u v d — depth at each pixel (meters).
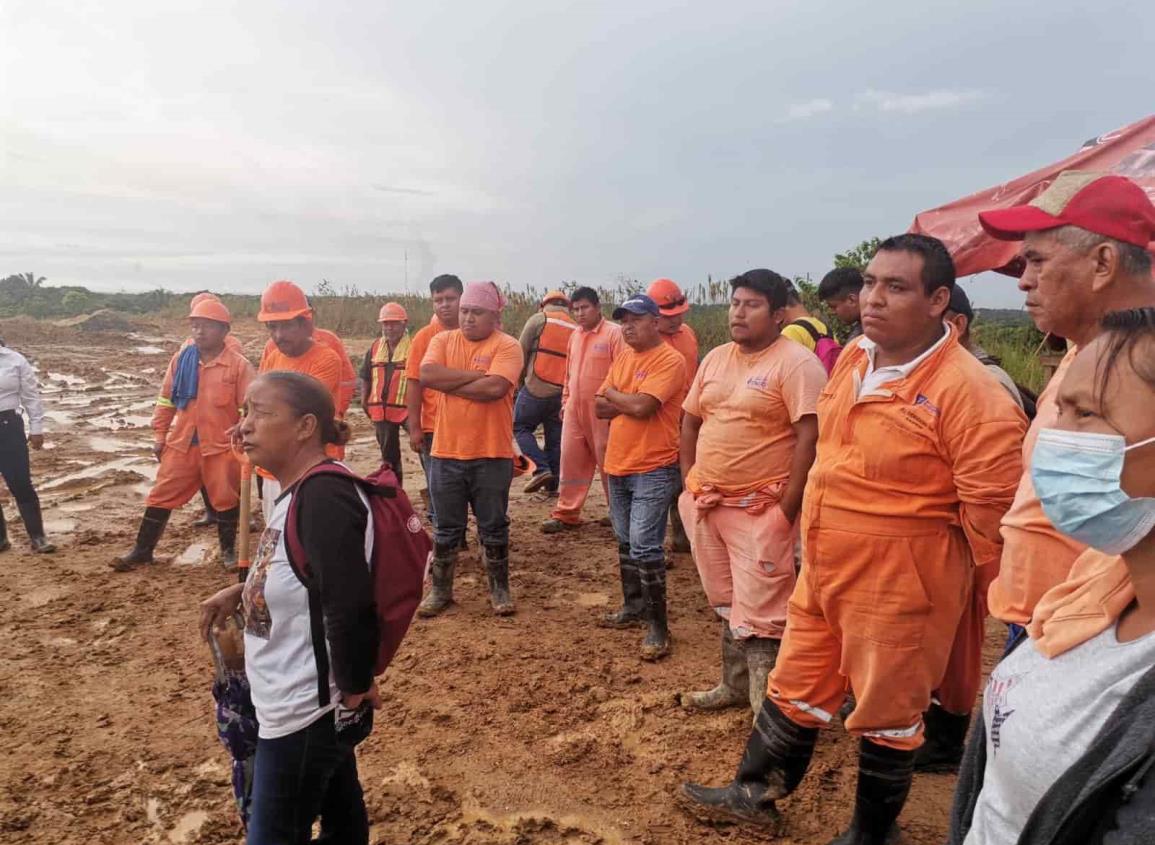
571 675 5.30
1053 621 1.74
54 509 9.34
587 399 7.80
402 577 2.79
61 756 4.45
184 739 4.62
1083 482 1.53
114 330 34.03
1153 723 1.45
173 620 6.29
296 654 2.71
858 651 3.21
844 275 5.78
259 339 29.50
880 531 3.12
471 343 6.23
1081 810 1.53
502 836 3.78
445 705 4.95
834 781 4.14
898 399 3.10
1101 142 5.90
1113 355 1.54
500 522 6.37
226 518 7.36
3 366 7.71
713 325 16.39
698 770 4.24
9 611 6.46
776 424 4.27
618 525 6.03
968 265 6.25
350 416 14.85
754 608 4.37
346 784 3.06
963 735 4.14
